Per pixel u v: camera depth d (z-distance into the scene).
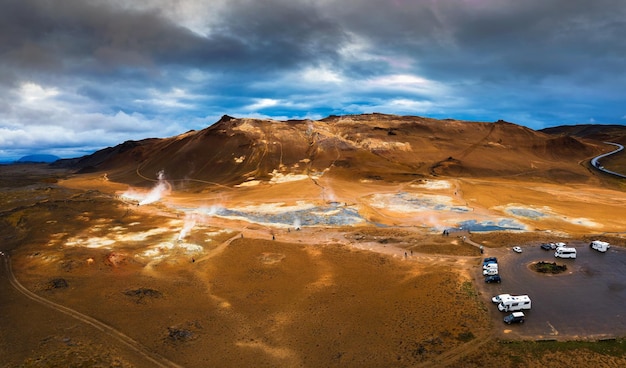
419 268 77.31
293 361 50.34
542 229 102.44
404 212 125.19
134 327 58.34
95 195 161.25
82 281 73.75
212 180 194.88
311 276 76.25
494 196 140.62
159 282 73.62
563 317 57.38
